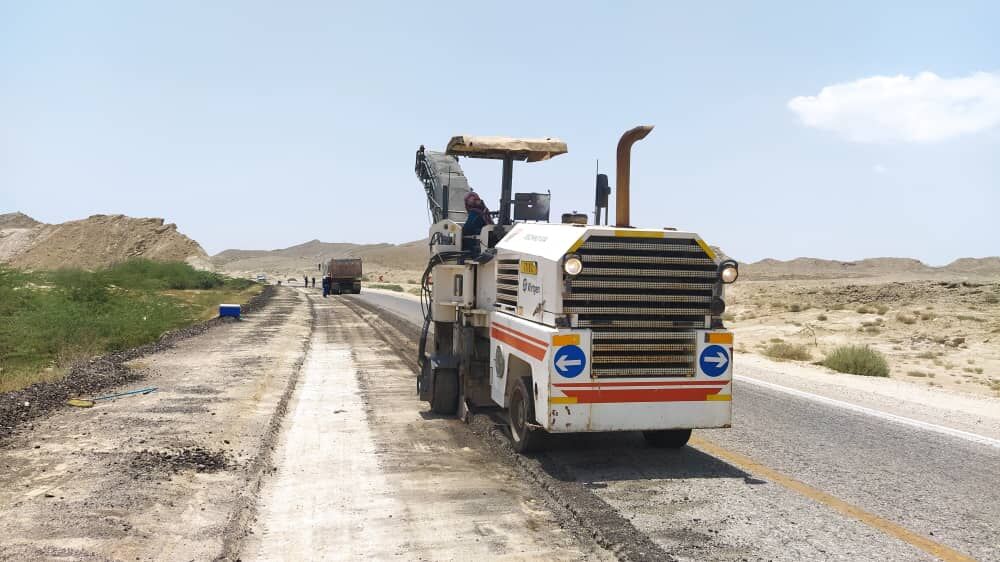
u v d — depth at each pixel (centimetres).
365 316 3328
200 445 789
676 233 708
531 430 750
